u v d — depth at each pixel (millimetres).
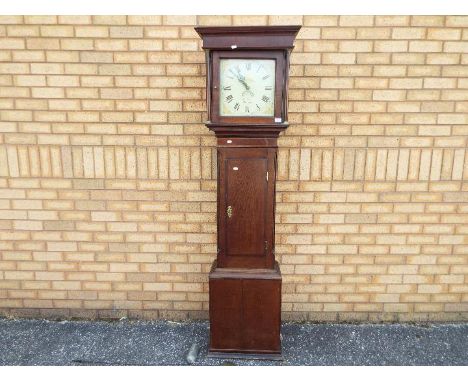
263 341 2627
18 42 2787
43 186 2955
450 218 2938
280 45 2209
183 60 2783
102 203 2971
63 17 2754
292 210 2934
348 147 2852
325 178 2887
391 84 2779
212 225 2973
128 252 3033
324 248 2984
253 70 2273
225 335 2629
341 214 2938
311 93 2795
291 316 3082
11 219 3000
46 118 2873
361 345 2811
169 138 2875
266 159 2418
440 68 2764
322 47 2742
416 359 2680
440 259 2994
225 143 2398
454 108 2807
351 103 2805
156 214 2973
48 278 3080
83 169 2930
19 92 2844
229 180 2447
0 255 3051
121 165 2916
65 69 2816
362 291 3043
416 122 2824
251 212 2484
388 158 2861
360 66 2764
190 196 2939
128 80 2818
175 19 2742
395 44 2738
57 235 3020
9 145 2906
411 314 3074
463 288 3035
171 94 2824
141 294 3086
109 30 2768
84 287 3090
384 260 2998
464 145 2850
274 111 2311
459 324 3057
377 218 2938
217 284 2543
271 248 2527
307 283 3037
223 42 2221
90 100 2850
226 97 2311
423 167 2873
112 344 2818
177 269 3041
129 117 2859
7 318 3107
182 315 3104
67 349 2764
